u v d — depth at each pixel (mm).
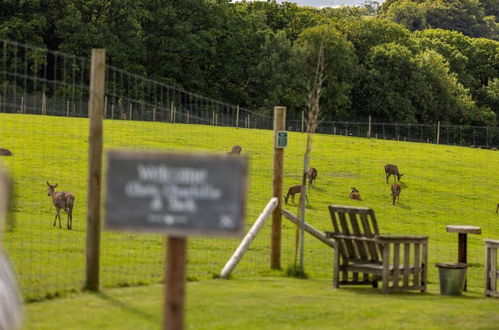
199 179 8641
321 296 25391
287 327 19672
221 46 183125
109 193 8820
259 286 27438
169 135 88062
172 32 177500
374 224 27328
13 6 159875
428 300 25906
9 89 82062
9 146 73250
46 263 30703
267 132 108000
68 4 161125
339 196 76188
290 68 181875
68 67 127312
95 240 24562
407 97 198000
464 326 20859
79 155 73750
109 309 21375
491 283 28219
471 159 109188
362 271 27797
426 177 91375
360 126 183000
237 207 8562
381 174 89688
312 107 32125
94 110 24500
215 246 40844
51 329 18547
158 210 8734
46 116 86688
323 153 98750
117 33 167125
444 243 56188
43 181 61781
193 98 174875
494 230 70250
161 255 36594
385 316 21828
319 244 46031
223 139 94438
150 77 168750
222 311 21531
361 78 196250
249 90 182625
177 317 9477
